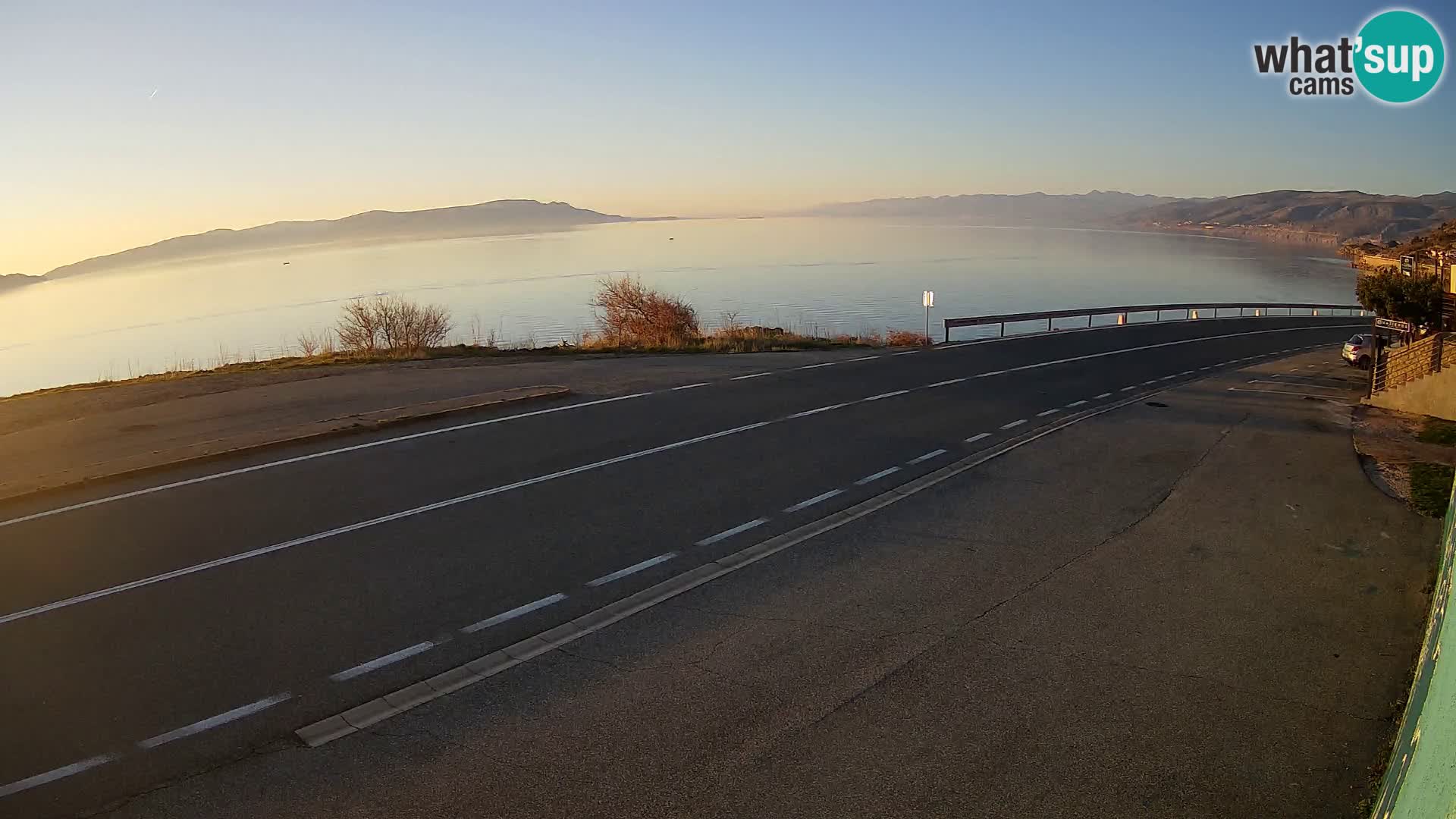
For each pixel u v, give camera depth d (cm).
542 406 1778
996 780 563
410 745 607
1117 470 1412
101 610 815
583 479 1284
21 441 1427
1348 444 1612
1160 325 4875
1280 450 1560
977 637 784
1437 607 461
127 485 1192
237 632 779
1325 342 4362
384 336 3341
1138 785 561
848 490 1277
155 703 660
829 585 911
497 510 1129
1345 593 894
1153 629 804
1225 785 562
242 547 980
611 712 649
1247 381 2595
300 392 1872
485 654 749
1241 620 826
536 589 889
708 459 1418
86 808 538
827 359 2764
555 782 560
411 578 908
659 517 1124
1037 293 15825
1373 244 10356
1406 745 412
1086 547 1038
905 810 530
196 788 559
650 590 892
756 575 938
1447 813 287
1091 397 2170
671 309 3912
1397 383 2169
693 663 730
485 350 2864
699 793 547
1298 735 624
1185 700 672
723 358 2742
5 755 591
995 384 2338
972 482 1331
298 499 1147
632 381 2125
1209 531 1101
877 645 766
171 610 819
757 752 593
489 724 634
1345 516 1163
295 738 617
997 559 994
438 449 1416
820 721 635
